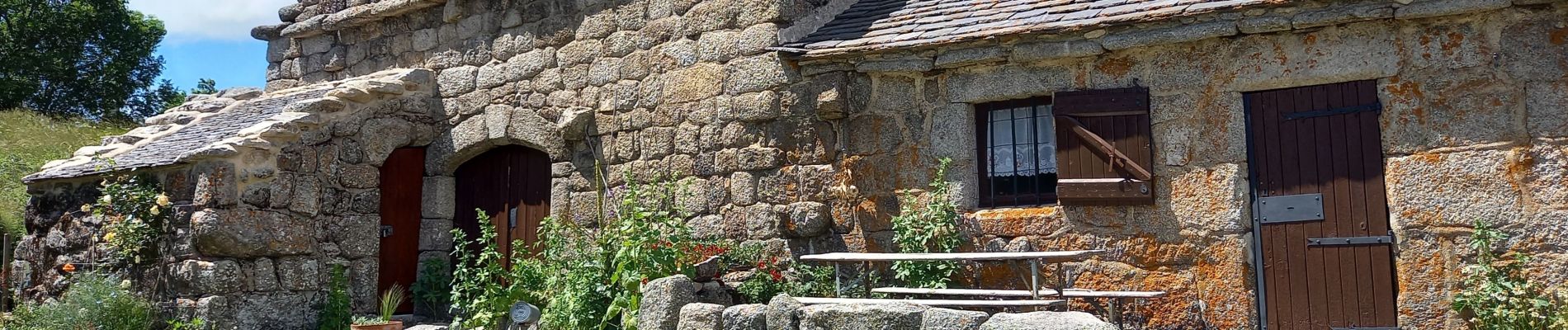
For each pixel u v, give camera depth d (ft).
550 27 31.48
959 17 25.52
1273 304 22.27
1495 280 20.22
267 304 28.55
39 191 31.81
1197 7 22.06
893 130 25.61
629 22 29.89
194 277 27.76
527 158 32.42
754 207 27.02
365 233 31.09
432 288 32.50
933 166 25.11
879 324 19.10
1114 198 23.20
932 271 24.66
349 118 30.91
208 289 27.58
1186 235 22.77
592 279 25.00
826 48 25.50
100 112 86.17
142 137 32.89
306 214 29.55
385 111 31.91
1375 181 21.44
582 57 30.78
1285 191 22.25
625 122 29.71
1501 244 20.39
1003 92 24.47
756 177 27.09
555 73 31.24
